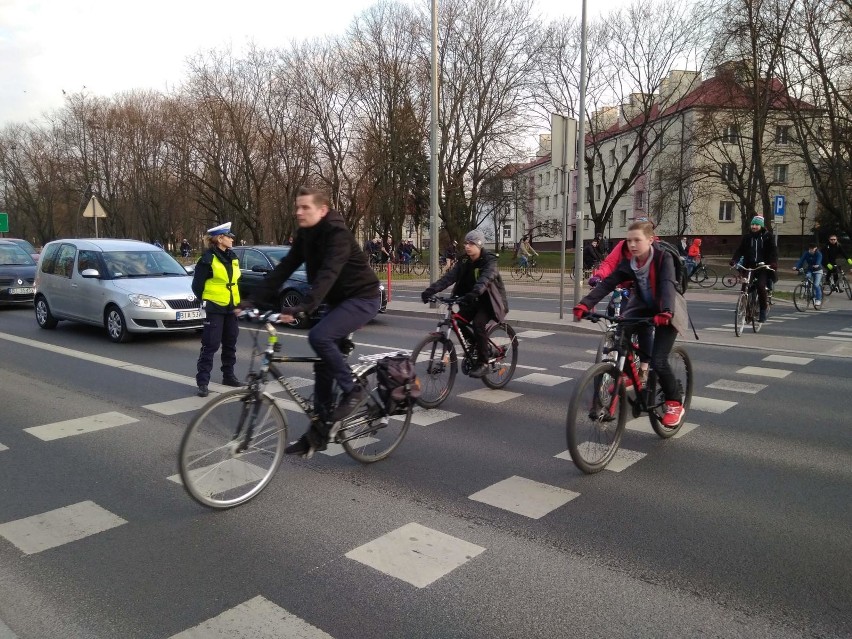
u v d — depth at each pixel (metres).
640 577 3.22
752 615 2.88
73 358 9.30
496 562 3.38
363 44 35.47
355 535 3.71
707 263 40.38
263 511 4.04
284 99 36.75
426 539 3.65
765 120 28.98
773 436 5.59
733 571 3.28
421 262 38.72
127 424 5.99
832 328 12.73
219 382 7.75
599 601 3.00
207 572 3.30
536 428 5.84
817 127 29.53
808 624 2.82
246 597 3.06
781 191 45.03
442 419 6.11
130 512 4.05
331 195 37.75
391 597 3.05
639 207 50.56
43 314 12.45
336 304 4.40
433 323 13.56
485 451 5.20
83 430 5.80
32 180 65.88
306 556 3.46
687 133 37.91
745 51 27.36
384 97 36.31
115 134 51.09
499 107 34.81
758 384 7.57
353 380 4.42
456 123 35.19
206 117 37.81
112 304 10.68
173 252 61.75
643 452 5.17
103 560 3.44
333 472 4.72
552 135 12.44
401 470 4.77
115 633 2.79
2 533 3.76
